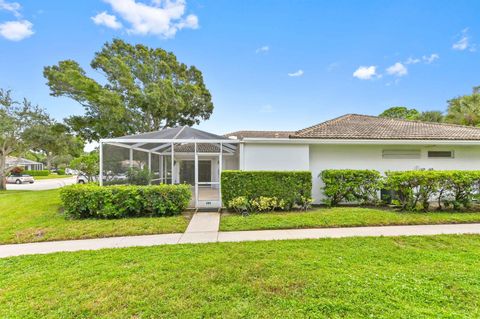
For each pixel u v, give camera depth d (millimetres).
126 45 22625
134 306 3234
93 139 22328
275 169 10539
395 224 7457
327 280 3836
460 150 11711
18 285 3781
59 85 18250
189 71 27984
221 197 9547
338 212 8578
